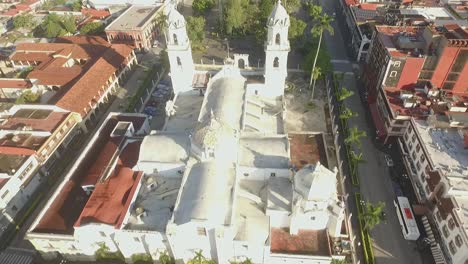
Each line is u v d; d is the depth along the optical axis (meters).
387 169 77.94
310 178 53.34
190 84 84.31
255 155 62.94
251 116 76.25
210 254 58.69
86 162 71.00
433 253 62.09
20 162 72.88
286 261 56.84
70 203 63.34
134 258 61.22
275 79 80.94
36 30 142.75
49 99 99.50
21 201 72.81
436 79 84.38
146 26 123.38
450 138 71.44
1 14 153.62
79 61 114.12
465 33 80.44
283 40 74.75
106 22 138.75
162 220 58.22
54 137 80.25
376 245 64.19
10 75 117.25
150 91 103.75
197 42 122.38
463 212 57.97
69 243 59.62
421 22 101.50
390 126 80.06
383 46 87.50
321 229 59.69
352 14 121.75
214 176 57.16
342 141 84.81
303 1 157.50
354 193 73.06
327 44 124.00
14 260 63.44
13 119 84.12
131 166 66.00
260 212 58.31
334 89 102.06
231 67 77.56
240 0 123.19
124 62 110.38
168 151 63.81
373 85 94.25
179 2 156.12
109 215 56.41
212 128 58.19
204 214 51.75
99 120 95.75
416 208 68.25
